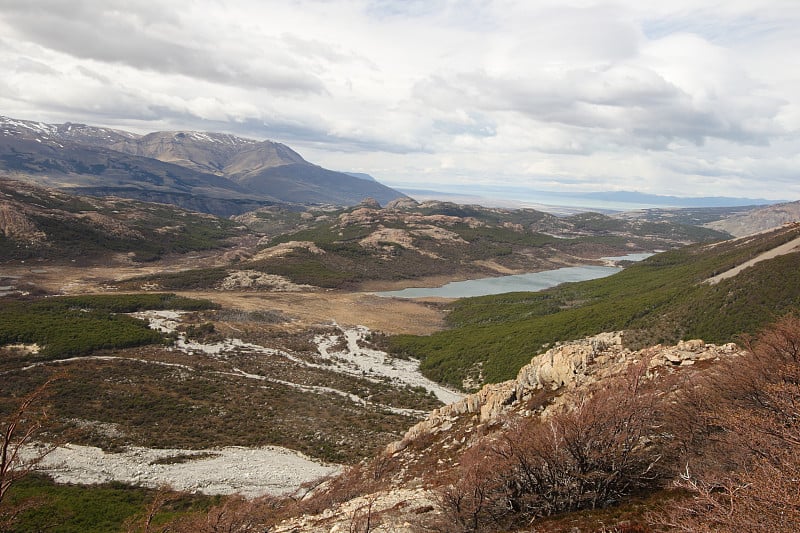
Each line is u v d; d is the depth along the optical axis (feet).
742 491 38.52
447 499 64.44
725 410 57.52
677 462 58.95
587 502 57.82
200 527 95.45
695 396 65.62
